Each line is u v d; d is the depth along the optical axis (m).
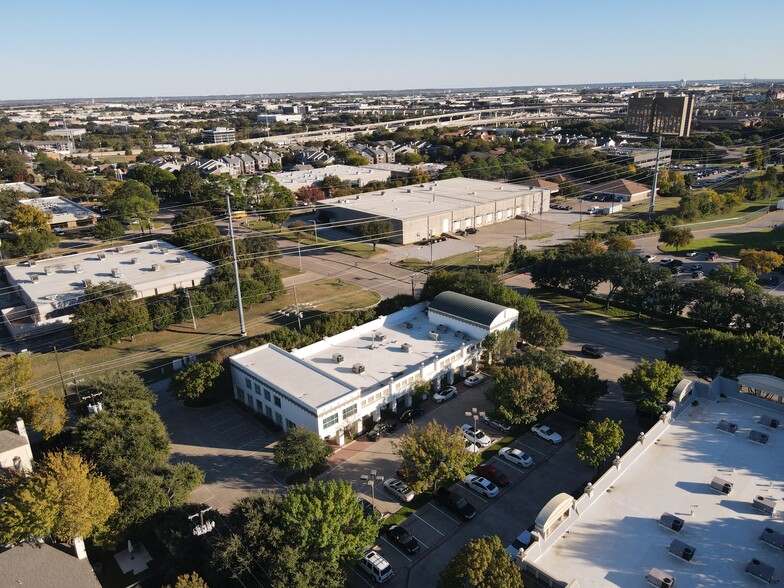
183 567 44.56
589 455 55.19
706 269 125.50
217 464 62.72
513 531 52.19
